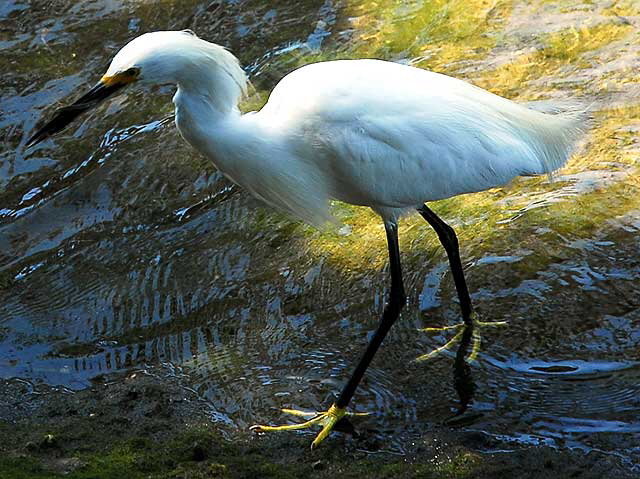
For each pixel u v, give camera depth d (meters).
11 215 10.54
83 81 12.38
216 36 12.99
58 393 8.12
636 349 8.00
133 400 7.90
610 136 10.37
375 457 7.13
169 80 7.35
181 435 7.39
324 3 13.43
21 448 7.25
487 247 9.32
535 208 9.67
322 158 7.80
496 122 7.86
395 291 7.88
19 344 8.80
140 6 13.68
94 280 9.55
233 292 9.20
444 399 7.72
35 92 12.27
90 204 10.61
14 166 11.20
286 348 8.45
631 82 11.05
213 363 8.35
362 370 7.56
